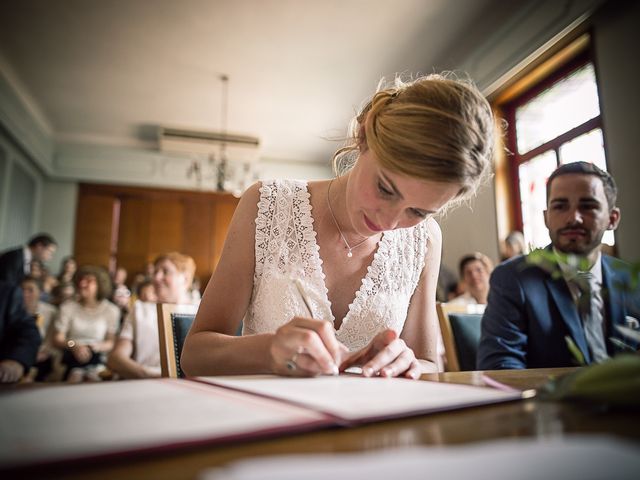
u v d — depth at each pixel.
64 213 7.22
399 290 1.21
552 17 3.67
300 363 0.70
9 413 0.42
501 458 0.25
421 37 4.48
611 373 0.46
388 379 0.69
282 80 5.37
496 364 1.35
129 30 4.45
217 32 4.46
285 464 0.24
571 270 0.65
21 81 5.40
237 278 1.10
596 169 1.31
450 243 5.44
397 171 0.77
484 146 0.80
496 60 4.34
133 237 7.44
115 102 5.97
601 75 3.45
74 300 4.26
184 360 0.92
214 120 6.51
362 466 0.24
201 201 7.72
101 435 0.35
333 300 1.16
